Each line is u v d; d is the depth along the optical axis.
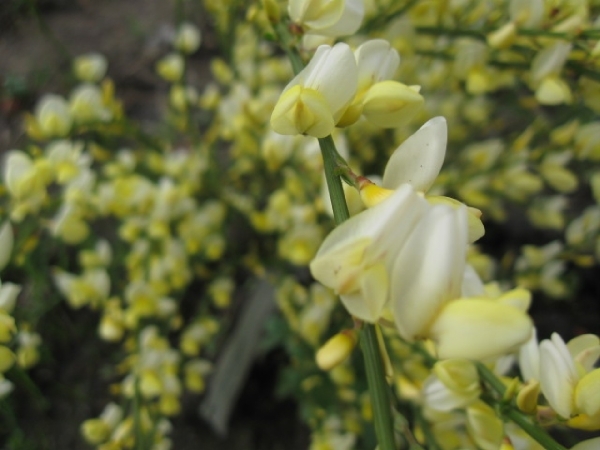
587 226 0.15
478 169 0.15
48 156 0.12
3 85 0.22
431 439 0.09
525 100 0.15
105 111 0.13
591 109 0.12
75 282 0.13
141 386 0.13
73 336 0.19
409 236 0.05
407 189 0.05
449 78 0.15
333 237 0.05
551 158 0.14
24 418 0.18
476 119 0.17
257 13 0.12
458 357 0.05
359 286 0.05
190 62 0.23
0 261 0.09
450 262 0.05
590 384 0.06
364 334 0.06
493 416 0.08
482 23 0.12
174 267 0.15
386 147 0.17
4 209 0.11
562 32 0.10
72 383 0.18
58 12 0.24
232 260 0.18
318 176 0.13
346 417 0.15
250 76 0.17
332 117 0.06
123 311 0.14
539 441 0.07
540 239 0.20
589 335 0.07
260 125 0.15
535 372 0.08
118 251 0.17
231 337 0.18
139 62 0.23
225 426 0.17
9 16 0.24
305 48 0.08
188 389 0.18
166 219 0.15
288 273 0.18
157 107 0.23
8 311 0.08
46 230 0.16
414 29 0.13
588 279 0.19
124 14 0.24
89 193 0.13
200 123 0.21
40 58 0.23
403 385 0.10
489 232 0.20
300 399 0.16
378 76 0.07
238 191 0.18
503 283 0.15
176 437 0.18
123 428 0.12
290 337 0.16
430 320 0.06
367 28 0.13
